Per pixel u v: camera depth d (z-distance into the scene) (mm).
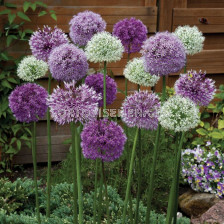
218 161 3775
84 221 2840
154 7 4477
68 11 4270
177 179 2104
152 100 1928
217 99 4957
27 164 4645
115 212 3025
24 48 4273
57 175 4250
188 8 4633
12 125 4305
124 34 2830
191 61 4789
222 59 4863
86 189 3777
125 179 3762
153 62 1875
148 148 4043
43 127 4516
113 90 2572
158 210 3650
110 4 4398
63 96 1781
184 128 1788
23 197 3201
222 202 3184
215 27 4758
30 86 2363
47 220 2717
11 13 4160
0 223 2668
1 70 4246
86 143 1916
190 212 3695
